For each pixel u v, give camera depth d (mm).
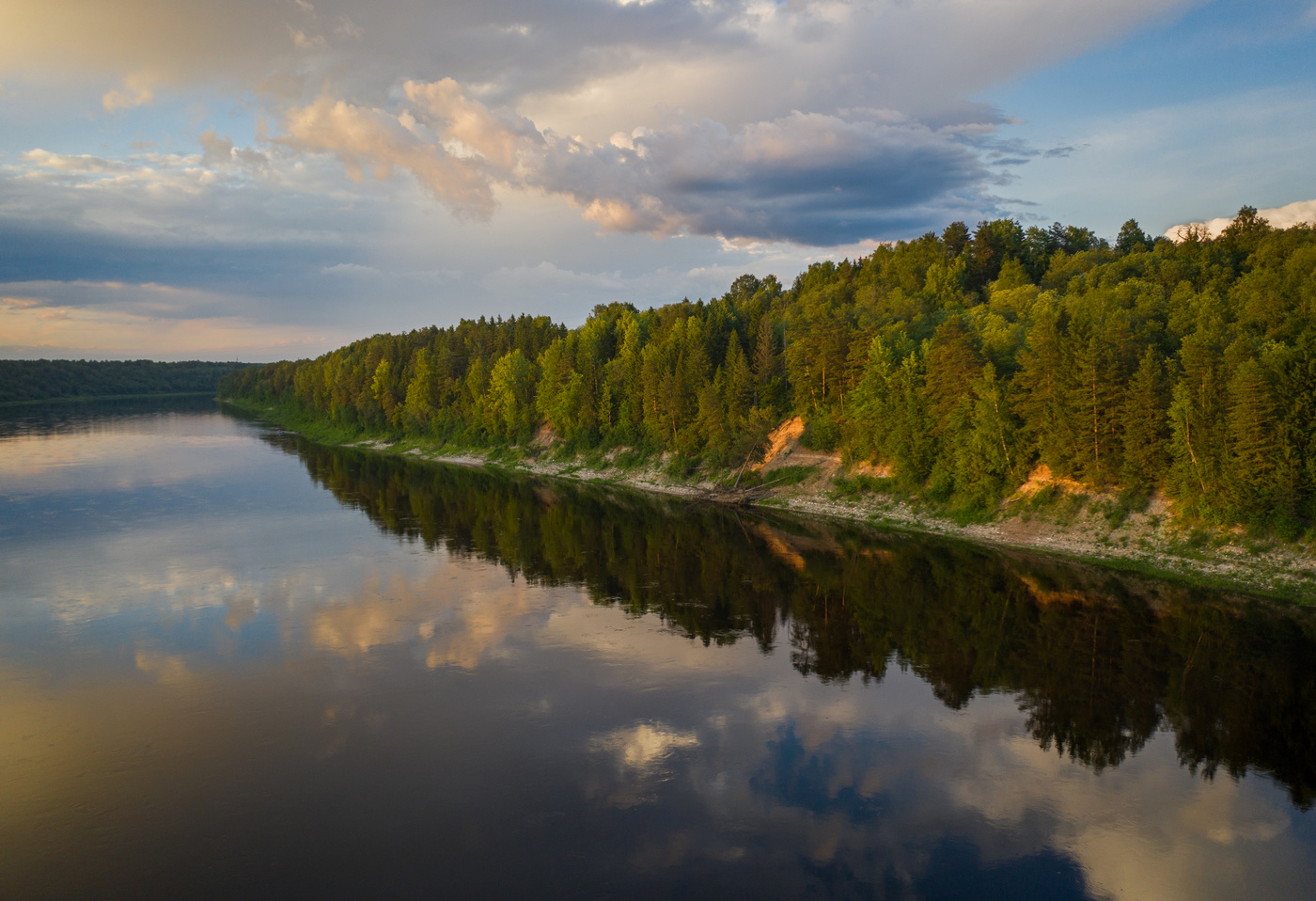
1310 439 46781
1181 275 93500
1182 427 51688
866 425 75312
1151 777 27375
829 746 29438
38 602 47062
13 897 20562
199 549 61406
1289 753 28953
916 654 39125
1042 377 60844
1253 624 41531
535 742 29516
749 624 43844
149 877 21469
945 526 65938
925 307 110875
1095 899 20922
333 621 43906
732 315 126688
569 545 63938
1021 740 30000
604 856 22516
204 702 32969
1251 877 22000
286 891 20875
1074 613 44406
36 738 29688
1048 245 139625
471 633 41969
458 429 134625
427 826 23938
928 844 23406
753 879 21547
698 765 27922
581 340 131875
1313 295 65250
